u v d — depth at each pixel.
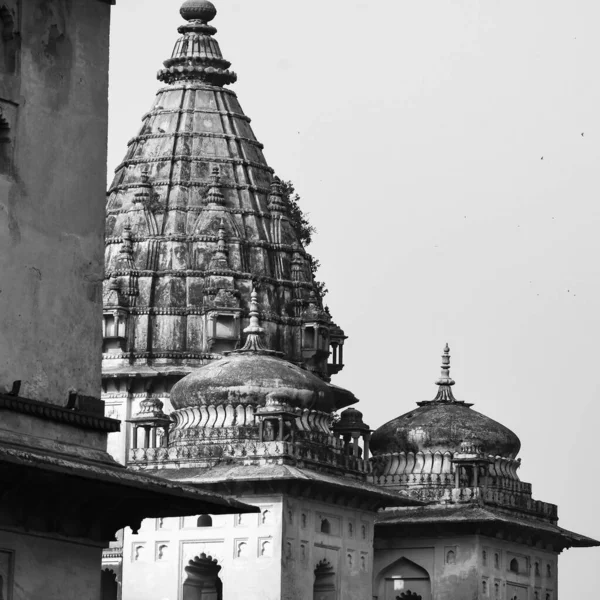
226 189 77.12
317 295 78.56
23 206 31.83
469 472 71.44
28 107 32.12
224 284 74.81
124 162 77.94
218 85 79.56
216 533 63.59
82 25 33.19
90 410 32.50
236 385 65.31
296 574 63.03
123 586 64.75
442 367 75.50
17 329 31.47
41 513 31.58
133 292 74.56
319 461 64.50
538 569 73.50
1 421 30.98
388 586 71.00
